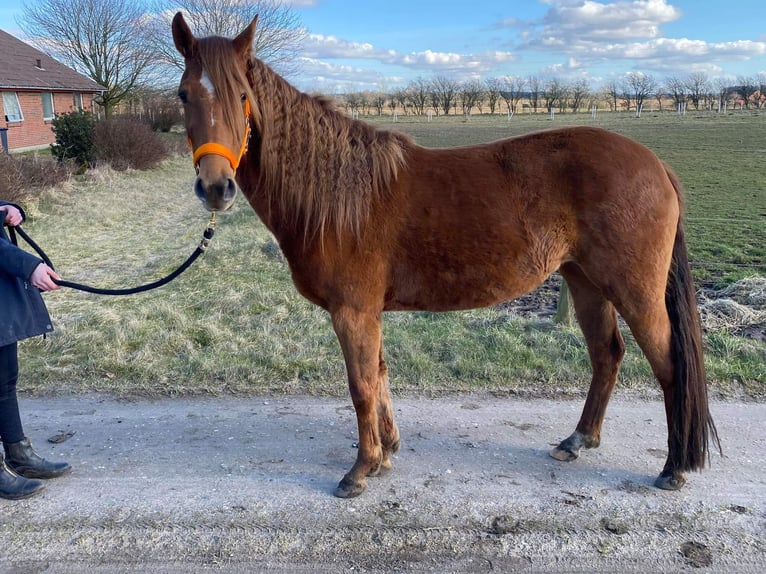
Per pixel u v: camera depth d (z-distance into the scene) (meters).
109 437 3.42
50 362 4.44
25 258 2.60
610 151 2.71
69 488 2.88
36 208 11.02
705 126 36.00
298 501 2.78
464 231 2.71
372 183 2.73
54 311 5.81
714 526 2.56
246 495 2.82
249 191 2.86
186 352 4.64
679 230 2.88
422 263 2.76
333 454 3.24
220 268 7.45
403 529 2.56
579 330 4.87
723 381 4.02
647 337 2.79
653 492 2.83
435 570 2.32
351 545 2.46
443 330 4.99
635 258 2.69
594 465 3.10
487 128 39.34
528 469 3.06
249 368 4.30
